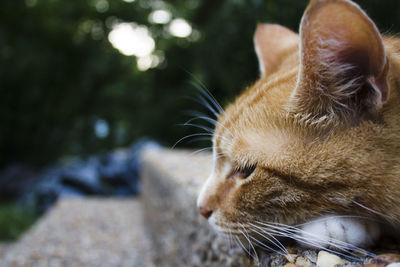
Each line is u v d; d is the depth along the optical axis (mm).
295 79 309
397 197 282
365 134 283
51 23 2703
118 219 1033
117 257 756
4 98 2631
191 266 459
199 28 1804
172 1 2381
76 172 1406
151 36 2605
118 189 1380
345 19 261
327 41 270
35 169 2385
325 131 289
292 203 296
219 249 381
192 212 455
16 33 2689
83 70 2748
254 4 843
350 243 288
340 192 285
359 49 271
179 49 2414
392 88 279
